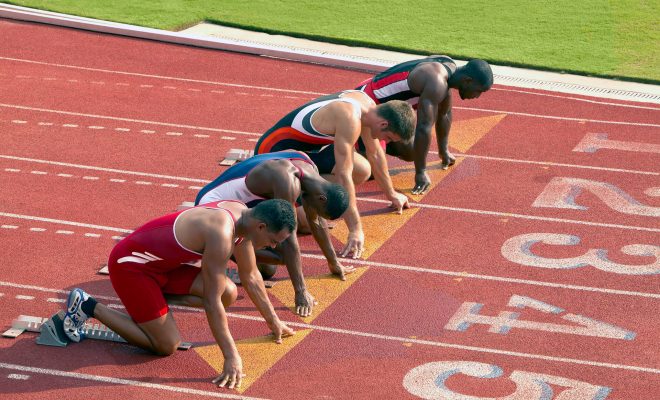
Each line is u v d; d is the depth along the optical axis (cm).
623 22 4150
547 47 3856
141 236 1755
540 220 2450
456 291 2111
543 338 1938
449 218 2453
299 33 3928
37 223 2372
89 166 2717
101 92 3291
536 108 3244
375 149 2383
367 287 2119
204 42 3775
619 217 2472
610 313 2028
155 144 2883
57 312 1989
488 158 2831
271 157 1956
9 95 3228
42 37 3831
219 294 1716
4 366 1808
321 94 3338
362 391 1758
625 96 3381
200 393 1742
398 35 3950
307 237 2339
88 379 1780
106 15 4091
